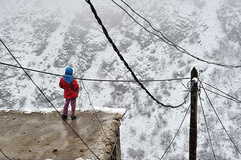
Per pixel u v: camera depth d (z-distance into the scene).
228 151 29.70
